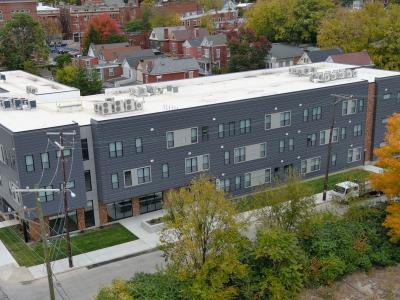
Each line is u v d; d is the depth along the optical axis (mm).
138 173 44812
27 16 99875
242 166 50469
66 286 34750
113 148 43031
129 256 38781
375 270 37375
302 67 65625
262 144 51219
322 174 56062
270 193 37156
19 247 40469
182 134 46281
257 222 40031
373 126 59062
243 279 32188
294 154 53594
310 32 126938
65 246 40500
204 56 111062
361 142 58406
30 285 34969
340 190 47812
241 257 33344
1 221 45500
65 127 40469
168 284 31312
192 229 30281
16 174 39938
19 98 48594
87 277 35844
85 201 42500
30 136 39094
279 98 51094
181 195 30938
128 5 163875
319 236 37188
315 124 54188
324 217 39531
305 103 52938
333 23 103875
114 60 103188
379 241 38688
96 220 44156
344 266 35688
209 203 30234
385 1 151250
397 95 59969
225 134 48688
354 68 66312
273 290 31656
